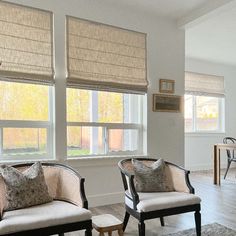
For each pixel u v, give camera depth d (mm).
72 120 3469
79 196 2084
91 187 3430
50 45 3197
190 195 2367
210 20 4039
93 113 3627
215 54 5891
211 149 6605
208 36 4734
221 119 6883
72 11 3346
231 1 3232
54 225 1781
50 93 3303
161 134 4020
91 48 3473
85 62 3426
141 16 3861
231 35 4680
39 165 2268
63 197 2260
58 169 2373
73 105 3480
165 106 4059
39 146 3230
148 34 3922
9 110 3070
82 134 3537
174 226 2752
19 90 3135
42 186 2148
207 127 6648
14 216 1796
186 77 6188
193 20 3842
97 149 3641
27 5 3059
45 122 3266
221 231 2600
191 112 6398
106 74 3572
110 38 3615
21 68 3006
